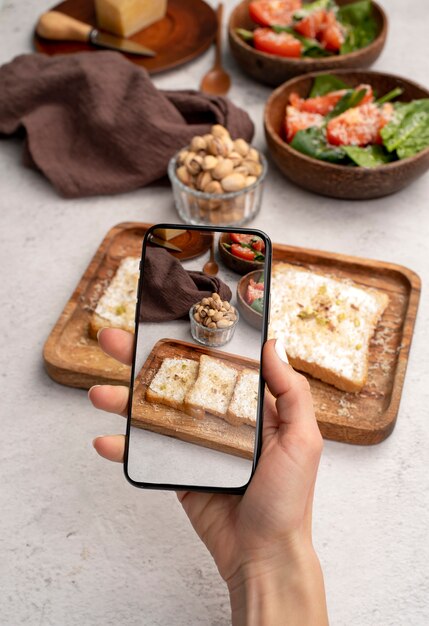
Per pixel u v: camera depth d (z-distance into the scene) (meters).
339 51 1.36
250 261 0.74
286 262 1.08
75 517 0.84
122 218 1.19
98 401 0.78
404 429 0.91
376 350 0.95
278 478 0.69
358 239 1.14
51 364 0.93
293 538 0.72
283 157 1.14
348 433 0.87
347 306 0.97
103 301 0.99
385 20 1.35
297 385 0.73
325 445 0.89
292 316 0.95
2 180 1.27
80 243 1.16
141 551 0.81
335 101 1.21
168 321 0.74
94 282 1.06
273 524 0.70
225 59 1.48
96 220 1.19
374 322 0.97
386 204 1.20
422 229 1.16
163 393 0.73
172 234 0.75
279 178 1.25
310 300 0.98
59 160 1.23
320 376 0.91
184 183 1.10
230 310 0.74
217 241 0.74
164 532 0.83
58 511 0.85
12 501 0.86
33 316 1.06
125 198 1.23
